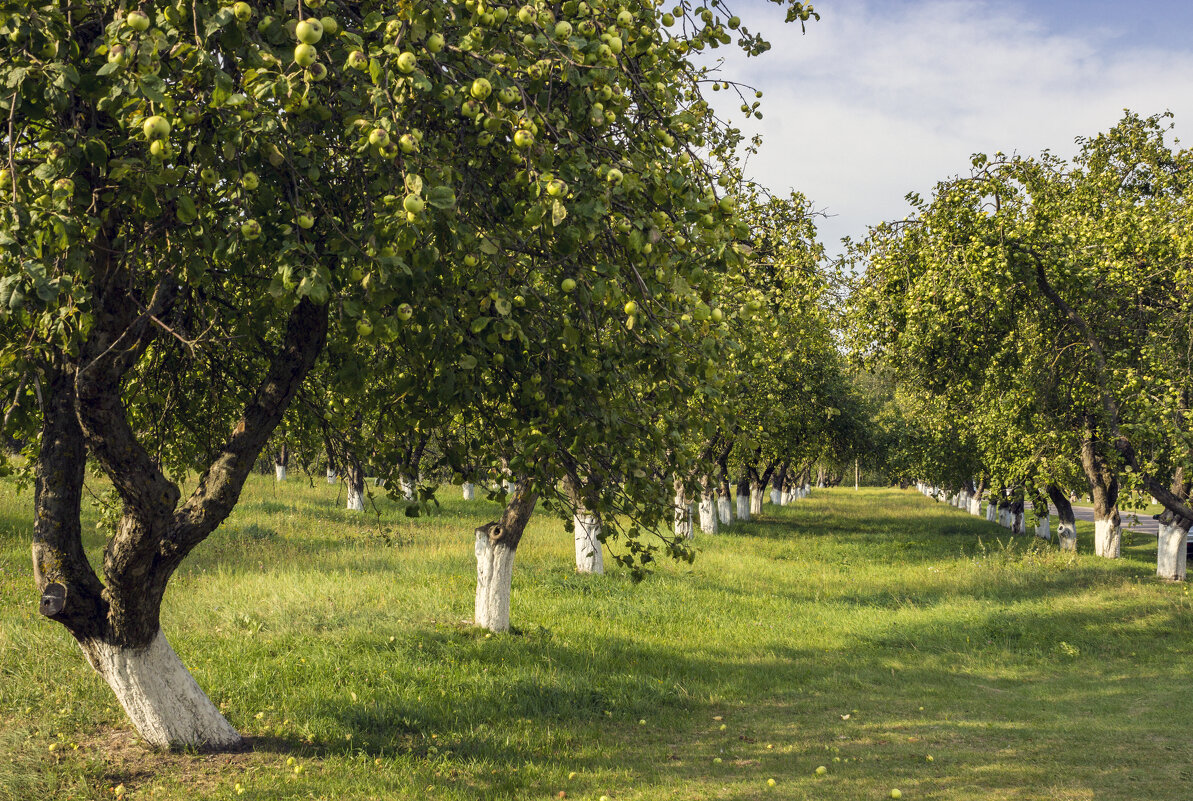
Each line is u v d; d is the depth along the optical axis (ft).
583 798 19.90
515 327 12.58
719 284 13.11
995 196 45.70
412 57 9.70
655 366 14.60
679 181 11.45
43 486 18.83
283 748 21.70
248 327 17.35
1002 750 25.43
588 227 11.14
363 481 21.65
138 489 16.87
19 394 13.60
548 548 67.92
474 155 14.15
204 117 11.39
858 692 34.19
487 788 20.30
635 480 14.60
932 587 63.82
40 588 18.90
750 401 71.36
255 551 57.62
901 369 57.88
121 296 15.21
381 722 24.86
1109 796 20.66
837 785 21.44
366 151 12.22
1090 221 49.65
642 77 13.51
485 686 29.35
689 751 25.00
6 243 8.91
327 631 34.17
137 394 21.09
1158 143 70.18
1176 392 41.04
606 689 31.07
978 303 47.70
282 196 12.92
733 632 44.70
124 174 10.20
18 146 12.80
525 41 11.07
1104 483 76.95
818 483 329.72
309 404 21.33
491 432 16.80
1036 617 50.60
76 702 23.80
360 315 11.21
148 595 19.22
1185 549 61.16
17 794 17.35
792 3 16.01
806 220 51.06
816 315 64.18
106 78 10.28
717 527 102.06
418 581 48.57
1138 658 41.86
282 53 10.62
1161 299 47.29
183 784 18.58
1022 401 51.67
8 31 9.30
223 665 28.19
